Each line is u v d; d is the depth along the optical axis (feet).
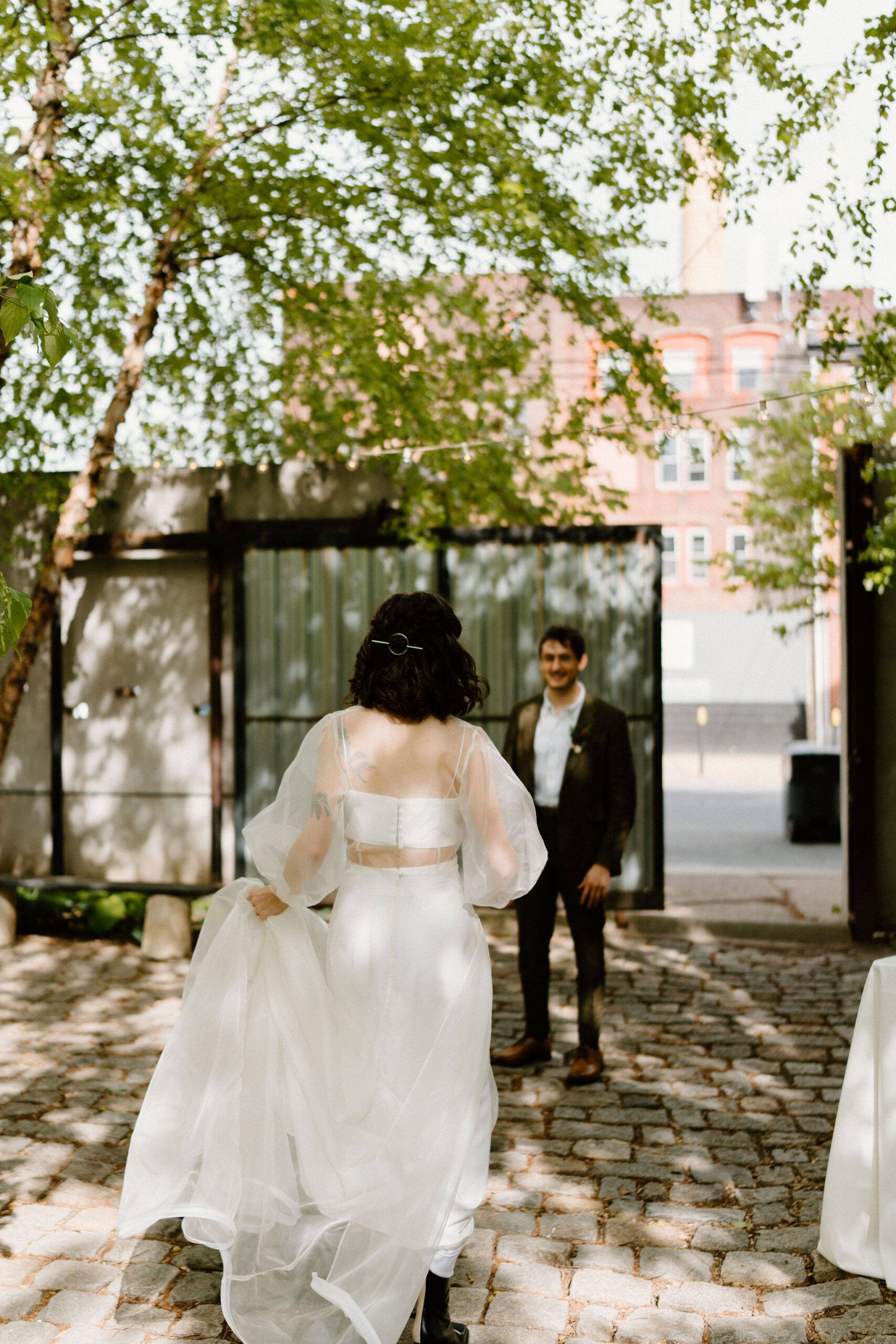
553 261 24.27
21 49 20.11
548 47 21.29
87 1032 16.98
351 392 28.91
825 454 41.98
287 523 26.40
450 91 21.34
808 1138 13.26
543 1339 9.09
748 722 100.32
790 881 30.55
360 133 21.76
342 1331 8.35
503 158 21.63
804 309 21.26
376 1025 8.27
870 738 23.57
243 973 9.20
